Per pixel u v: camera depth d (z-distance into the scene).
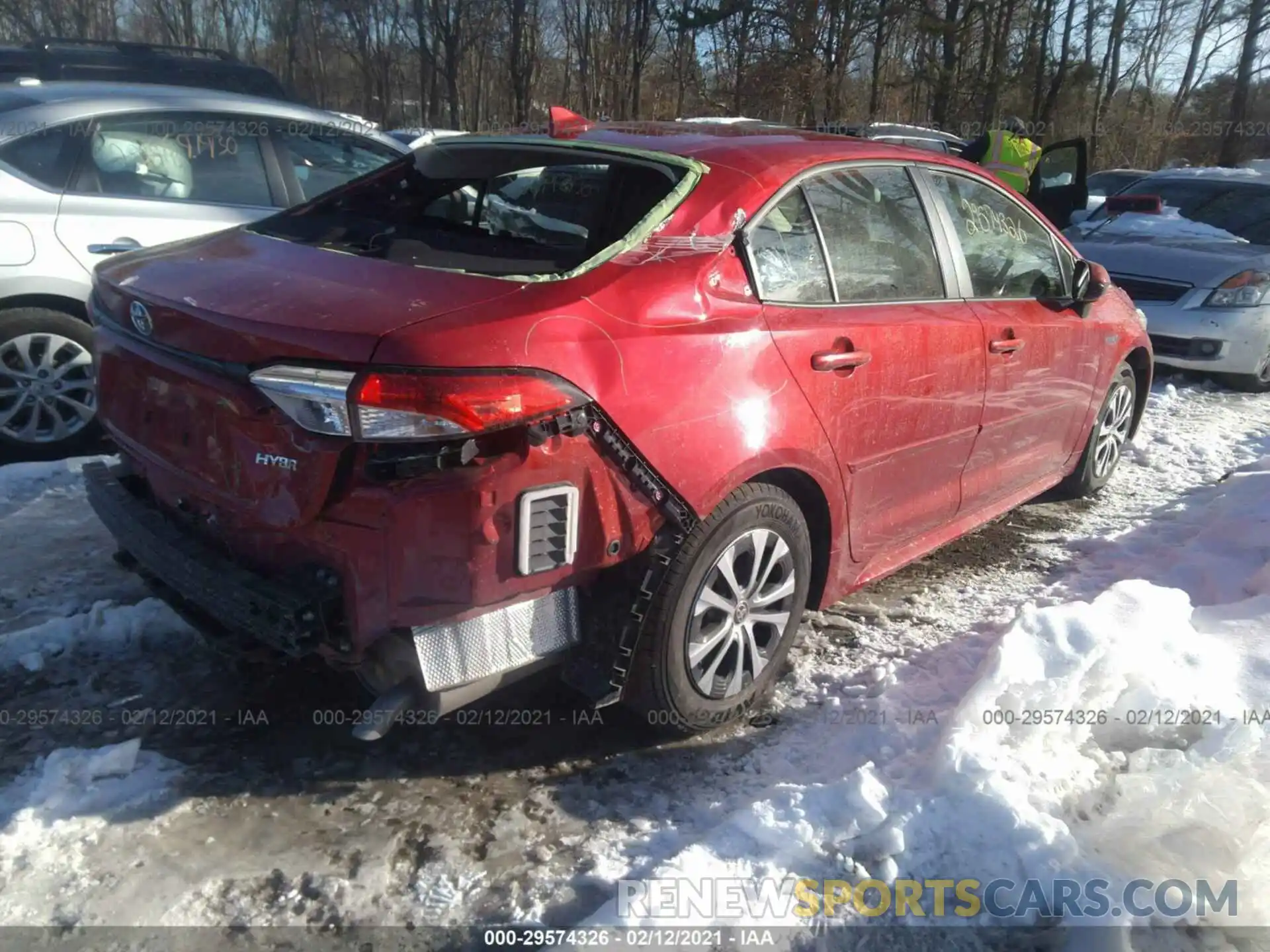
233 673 3.42
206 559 2.72
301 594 2.51
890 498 3.68
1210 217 9.56
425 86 32.59
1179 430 7.01
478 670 2.59
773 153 3.39
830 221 3.44
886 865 2.56
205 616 2.97
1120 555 4.75
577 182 3.35
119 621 3.56
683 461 2.76
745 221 3.12
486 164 3.59
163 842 2.65
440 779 2.96
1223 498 5.24
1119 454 5.67
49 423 5.14
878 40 25.75
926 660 3.70
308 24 34.59
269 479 2.51
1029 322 4.27
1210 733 2.88
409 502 2.39
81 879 2.51
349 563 2.47
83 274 5.05
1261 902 2.50
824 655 3.74
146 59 9.69
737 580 3.07
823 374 3.18
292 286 2.71
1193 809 2.71
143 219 5.26
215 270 2.95
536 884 2.57
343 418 2.35
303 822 2.76
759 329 3.00
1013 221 4.42
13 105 5.14
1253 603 3.72
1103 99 34.69
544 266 3.04
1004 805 2.67
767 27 25.00
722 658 3.07
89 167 5.16
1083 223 9.74
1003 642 3.09
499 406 2.38
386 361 2.35
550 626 2.71
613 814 2.85
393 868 2.61
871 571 3.74
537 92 31.27
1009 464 4.45
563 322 2.57
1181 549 4.62
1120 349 5.19
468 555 2.45
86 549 4.19
